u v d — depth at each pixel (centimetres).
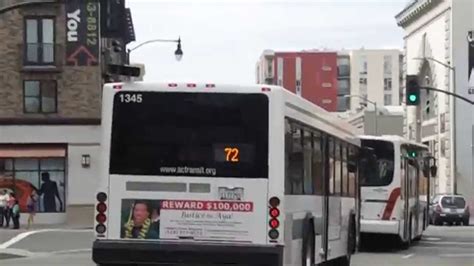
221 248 1170
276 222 1172
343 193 1752
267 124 1185
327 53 15050
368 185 2438
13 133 4162
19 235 3073
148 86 1207
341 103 15625
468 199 6084
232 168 1186
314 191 1430
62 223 4138
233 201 1181
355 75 15625
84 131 4178
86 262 2033
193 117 1198
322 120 1491
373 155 2306
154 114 1205
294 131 1270
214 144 1191
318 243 1477
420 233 2942
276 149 1180
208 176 1188
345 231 1786
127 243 1188
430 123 6819
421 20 7069
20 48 4184
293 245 1258
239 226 1178
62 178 4172
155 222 1191
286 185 1207
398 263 2030
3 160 4156
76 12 4144
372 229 2417
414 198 2747
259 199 1177
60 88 4184
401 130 8494
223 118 1194
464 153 6138
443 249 2577
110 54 4653
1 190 4097
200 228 1184
